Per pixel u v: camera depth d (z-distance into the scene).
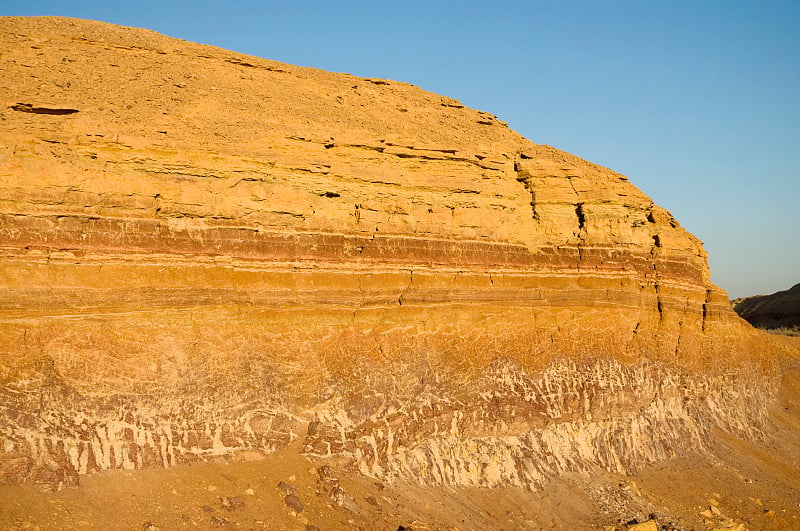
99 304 22.70
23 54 25.56
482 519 25.53
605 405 32.75
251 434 23.86
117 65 27.12
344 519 22.56
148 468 21.58
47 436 20.44
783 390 44.44
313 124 29.06
